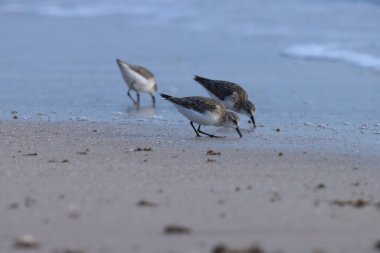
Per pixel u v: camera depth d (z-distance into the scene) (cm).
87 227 805
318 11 2934
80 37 2795
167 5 3366
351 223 815
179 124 1557
